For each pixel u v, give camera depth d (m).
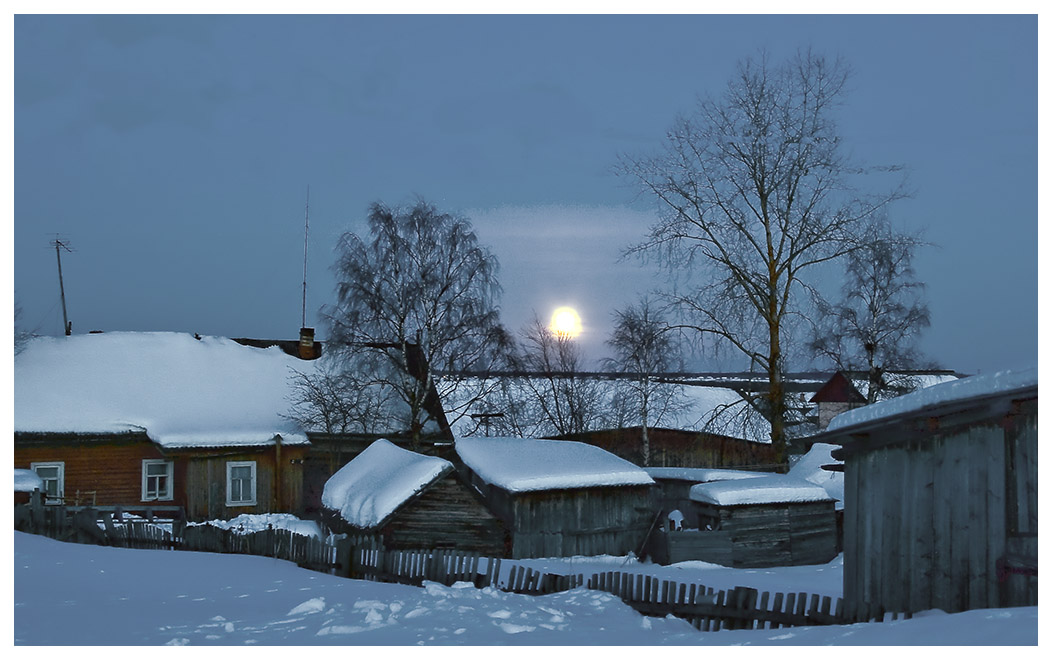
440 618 10.49
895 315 38.06
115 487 34.19
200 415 35.78
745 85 33.34
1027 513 9.70
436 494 24.45
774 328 33.66
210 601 13.20
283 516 34.00
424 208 37.16
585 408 44.72
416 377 37.59
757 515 24.25
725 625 11.79
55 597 13.43
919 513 11.22
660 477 29.58
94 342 38.38
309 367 40.44
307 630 9.91
